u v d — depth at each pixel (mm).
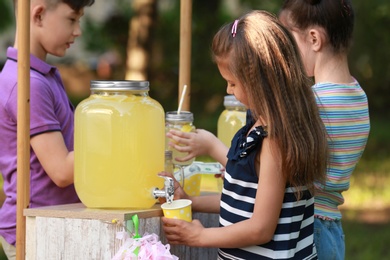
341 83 2652
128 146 2297
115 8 11555
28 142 2381
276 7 10969
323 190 2586
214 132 10430
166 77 11938
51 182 2645
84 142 2314
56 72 2793
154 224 2336
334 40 2666
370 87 12180
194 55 11945
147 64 10273
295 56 2287
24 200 2361
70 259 2279
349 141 2611
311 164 2215
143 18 10258
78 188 2348
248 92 2248
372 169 9367
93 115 2301
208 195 2781
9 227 2670
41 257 2322
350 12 2707
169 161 2604
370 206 7766
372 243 6273
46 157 2537
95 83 2328
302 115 2230
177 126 2725
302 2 2689
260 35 2256
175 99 11695
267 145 2199
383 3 11250
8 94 2641
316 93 2543
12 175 2672
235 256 2283
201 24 11852
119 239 2209
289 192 2246
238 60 2254
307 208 2328
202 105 11812
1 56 12188
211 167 2801
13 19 10227
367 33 11398
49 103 2594
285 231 2238
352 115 2617
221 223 2307
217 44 2326
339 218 2635
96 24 11430
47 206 2434
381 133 11008
